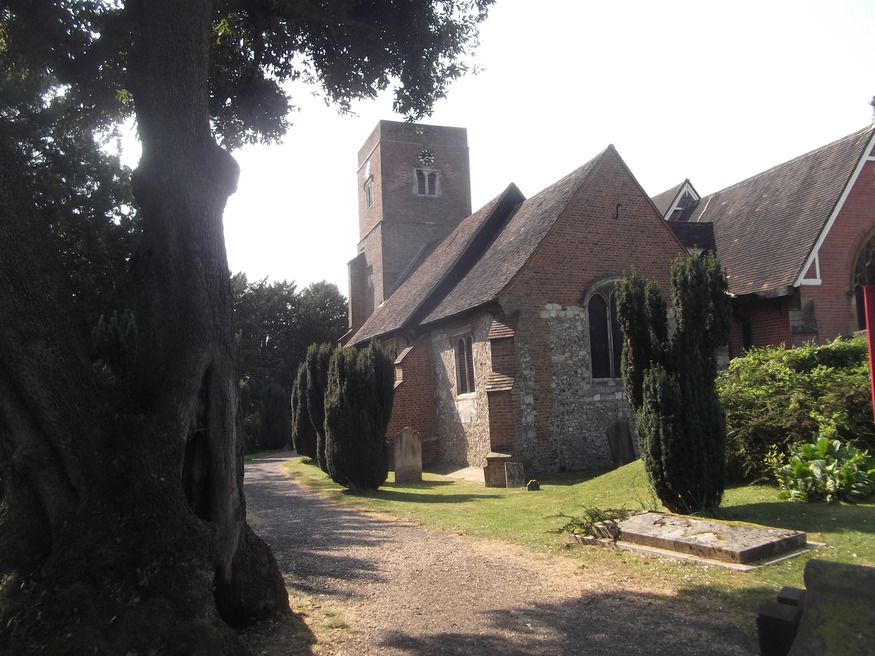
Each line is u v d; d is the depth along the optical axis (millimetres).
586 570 7305
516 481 16594
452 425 21484
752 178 25109
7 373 4691
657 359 9719
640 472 12664
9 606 4285
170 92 5648
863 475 9258
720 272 9633
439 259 27672
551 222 19125
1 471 4895
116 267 25312
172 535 4699
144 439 4840
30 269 4758
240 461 5562
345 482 15719
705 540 7398
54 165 22328
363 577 7324
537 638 5270
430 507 12820
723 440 9273
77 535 4527
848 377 12047
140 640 4148
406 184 35375
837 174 20234
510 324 18125
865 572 2746
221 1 7777
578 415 18562
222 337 5520
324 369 19188
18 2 7145
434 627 5590
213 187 5750
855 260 19375
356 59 9219
